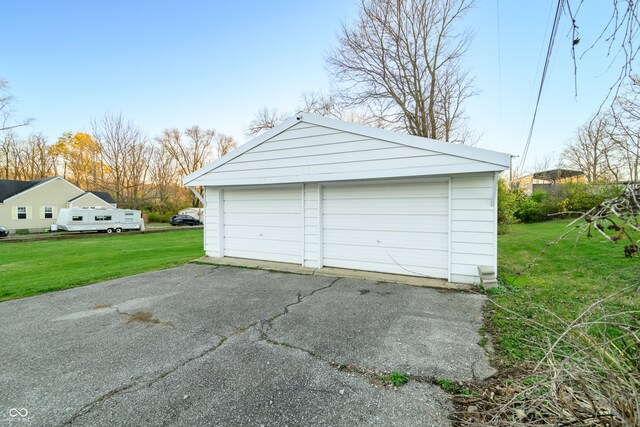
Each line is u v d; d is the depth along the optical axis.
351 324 3.34
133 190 35.03
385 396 2.04
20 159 32.22
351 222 6.04
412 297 4.30
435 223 5.25
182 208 39.41
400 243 5.57
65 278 6.01
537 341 2.61
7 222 23.59
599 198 12.82
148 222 35.50
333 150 5.70
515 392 1.96
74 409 1.97
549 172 22.23
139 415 1.90
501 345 2.67
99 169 33.78
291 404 1.98
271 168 6.40
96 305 4.19
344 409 1.92
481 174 4.75
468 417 1.79
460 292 4.50
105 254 10.80
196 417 1.87
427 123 16.28
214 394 2.11
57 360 2.63
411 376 2.27
